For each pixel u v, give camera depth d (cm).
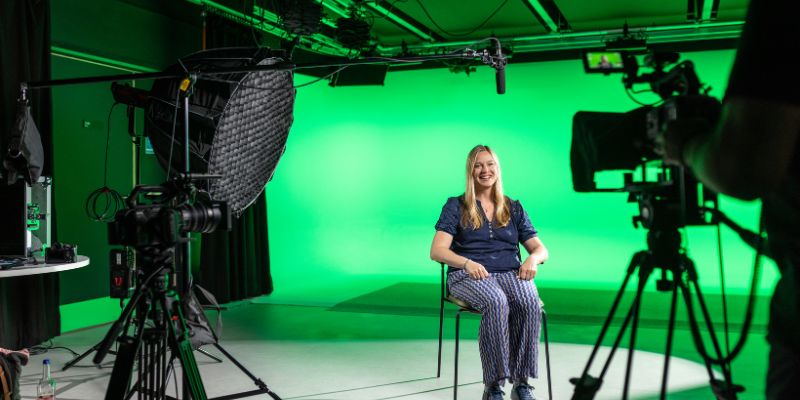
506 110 801
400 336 460
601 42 703
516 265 315
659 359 388
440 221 315
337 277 820
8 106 411
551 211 782
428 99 836
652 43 696
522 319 288
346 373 362
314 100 844
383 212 853
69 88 505
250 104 238
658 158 127
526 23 709
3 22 407
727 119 76
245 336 462
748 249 700
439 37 771
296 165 828
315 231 853
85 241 525
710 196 124
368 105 858
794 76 71
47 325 440
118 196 447
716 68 694
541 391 324
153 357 191
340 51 734
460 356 400
